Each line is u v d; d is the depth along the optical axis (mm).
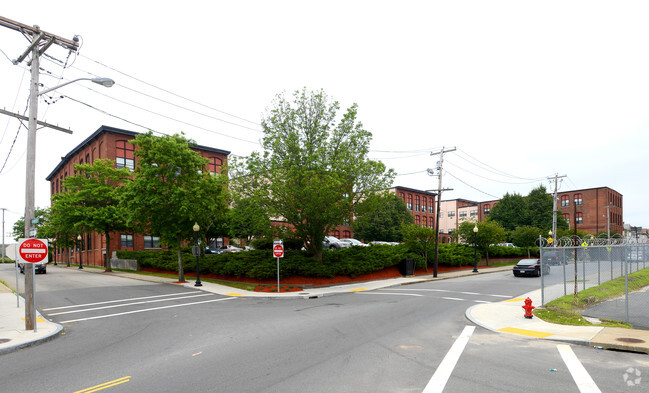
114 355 8586
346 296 19781
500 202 73312
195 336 10359
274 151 24453
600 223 83625
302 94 25016
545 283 20969
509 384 6207
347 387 6121
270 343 9289
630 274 24109
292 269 24141
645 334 9469
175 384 6434
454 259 36688
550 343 9023
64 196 39312
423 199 85562
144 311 15391
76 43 13625
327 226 25875
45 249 11750
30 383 6750
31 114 12523
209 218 28359
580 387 6051
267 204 23781
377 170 24078
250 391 6008
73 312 15438
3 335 10648
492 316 12453
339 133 25016
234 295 20203
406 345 8883
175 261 31562
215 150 53062
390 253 30344
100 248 48812
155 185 25500
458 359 7688
